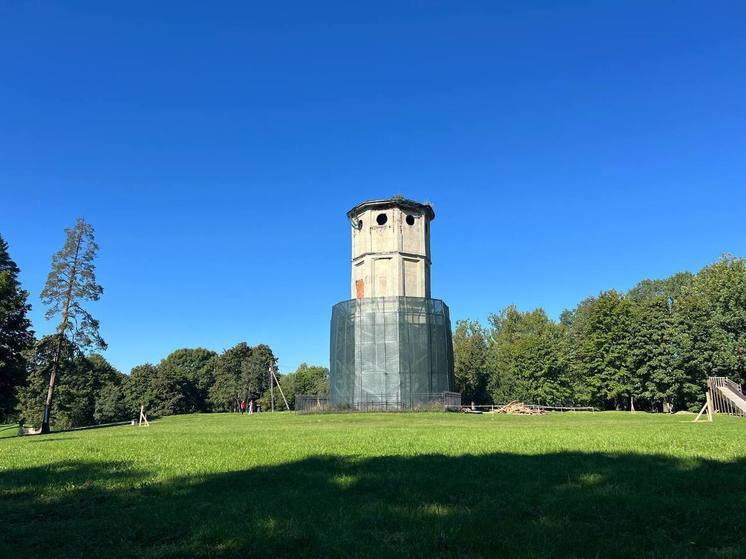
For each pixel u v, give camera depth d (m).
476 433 20.52
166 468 12.46
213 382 128.62
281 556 6.48
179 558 6.54
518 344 75.75
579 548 6.41
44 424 52.56
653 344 63.50
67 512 8.74
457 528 7.14
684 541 6.74
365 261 57.16
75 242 55.53
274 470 11.84
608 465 11.63
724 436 17.70
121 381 109.88
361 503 8.62
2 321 48.50
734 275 60.34
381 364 52.91
